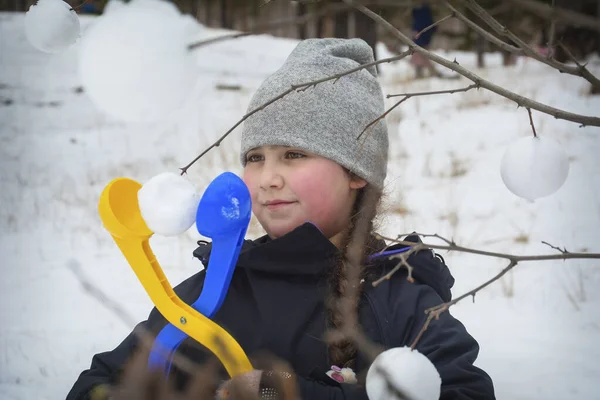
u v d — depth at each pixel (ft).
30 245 15.37
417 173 20.16
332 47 6.91
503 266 13.05
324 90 6.46
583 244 14.10
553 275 12.53
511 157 4.43
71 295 12.18
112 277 13.10
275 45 47.32
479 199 17.51
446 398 5.36
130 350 6.13
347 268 5.89
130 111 4.13
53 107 31.14
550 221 15.65
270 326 5.88
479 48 39.55
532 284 12.18
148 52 3.96
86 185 20.66
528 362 9.20
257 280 6.07
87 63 3.98
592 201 16.89
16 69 36.73
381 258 6.14
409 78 38.14
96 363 6.15
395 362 3.92
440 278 6.30
